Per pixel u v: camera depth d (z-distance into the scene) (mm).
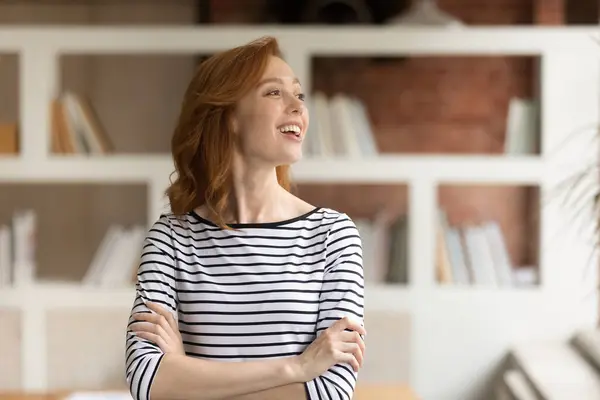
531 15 3801
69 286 3354
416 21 3318
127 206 3873
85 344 3338
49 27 3295
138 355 1482
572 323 3314
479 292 3320
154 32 3289
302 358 1452
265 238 1529
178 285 1530
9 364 3336
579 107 3283
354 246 1561
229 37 3289
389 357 3320
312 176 3312
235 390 1437
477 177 3297
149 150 3865
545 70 3285
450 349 3322
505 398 3090
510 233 3848
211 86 1563
